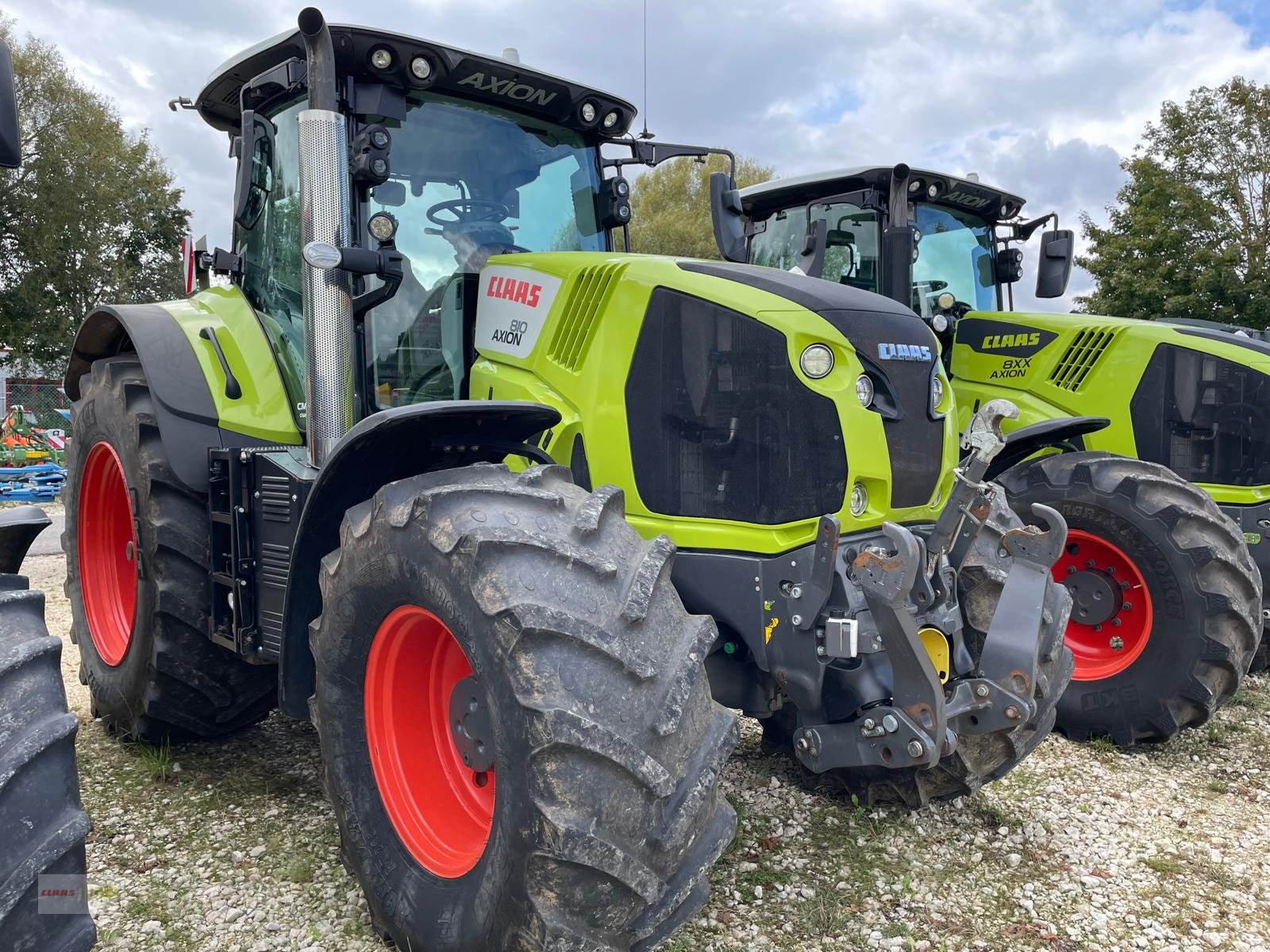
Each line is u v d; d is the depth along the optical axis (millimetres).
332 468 2207
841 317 2348
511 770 1728
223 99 3426
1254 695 4414
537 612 1734
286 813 2928
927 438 2451
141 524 3045
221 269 3326
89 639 3629
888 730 2221
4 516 2322
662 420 2449
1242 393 4406
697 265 2549
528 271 2730
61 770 1554
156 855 2658
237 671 3137
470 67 2809
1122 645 3785
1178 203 19500
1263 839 2889
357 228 2705
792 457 2307
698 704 1856
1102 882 2598
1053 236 5629
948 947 2264
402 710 2248
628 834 1702
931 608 2430
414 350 2824
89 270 22516
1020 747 2621
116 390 3320
